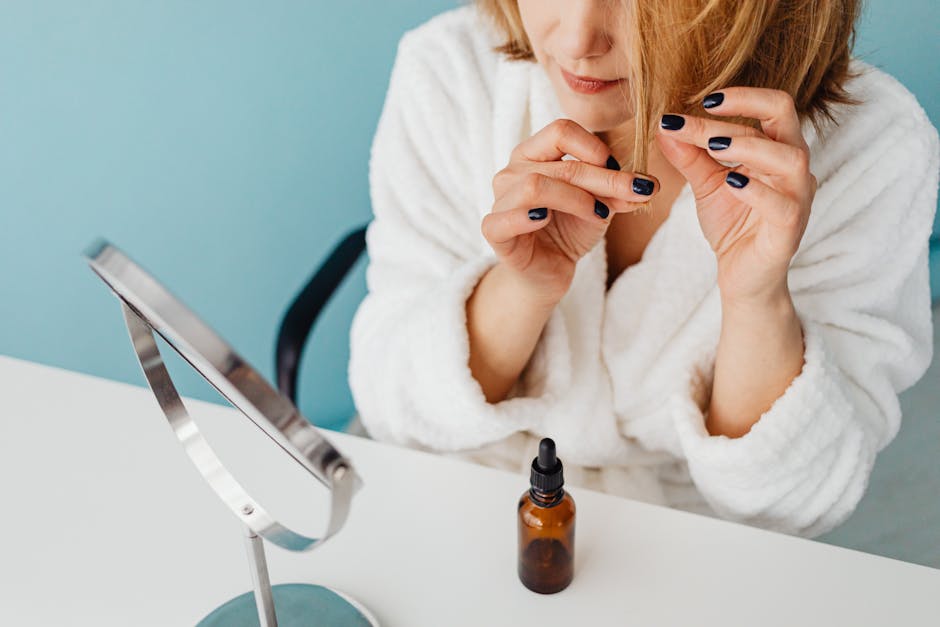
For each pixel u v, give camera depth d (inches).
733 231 28.0
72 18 48.6
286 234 56.1
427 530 25.6
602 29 26.7
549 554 23.1
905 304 35.6
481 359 33.0
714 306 33.4
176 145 52.8
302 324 41.9
